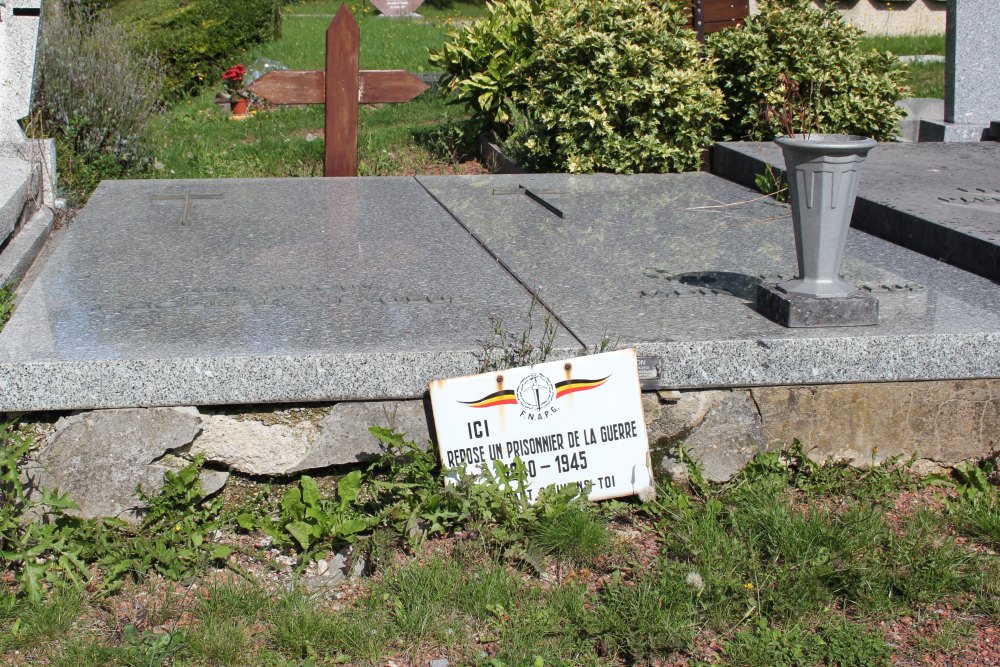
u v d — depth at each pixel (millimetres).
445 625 3008
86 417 3438
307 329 3764
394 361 3494
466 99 9969
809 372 3635
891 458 3771
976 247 4742
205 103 13828
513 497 3432
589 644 2936
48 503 3256
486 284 4418
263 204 6141
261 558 3387
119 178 8406
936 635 2979
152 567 3312
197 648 2893
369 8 28312
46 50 8102
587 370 3480
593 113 7773
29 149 6930
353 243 5184
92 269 4637
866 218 5727
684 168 8000
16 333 3686
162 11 15570
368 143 10273
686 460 3670
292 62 15938
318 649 2930
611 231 5469
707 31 10539
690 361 3598
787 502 3553
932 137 8852
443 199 6344
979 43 8609
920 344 3641
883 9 20844
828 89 8250
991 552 3393
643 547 3381
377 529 3375
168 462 3494
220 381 3436
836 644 2914
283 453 3564
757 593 3104
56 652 2910
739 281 4449
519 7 9867
